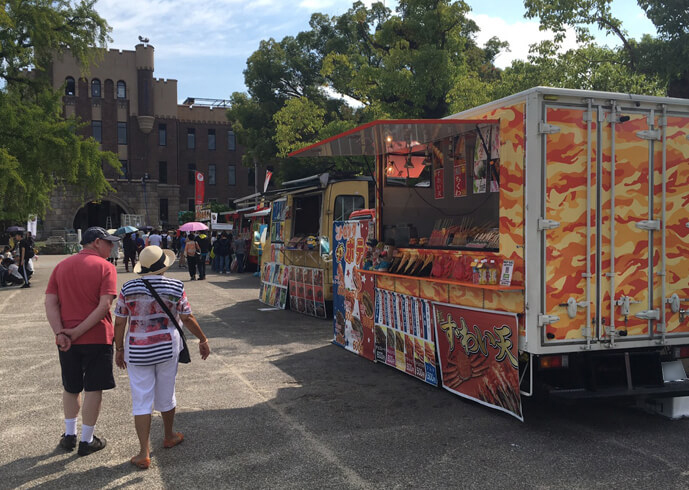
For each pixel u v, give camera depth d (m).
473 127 5.25
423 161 6.73
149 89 50.94
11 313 11.16
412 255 6.33
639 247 4.64
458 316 5.30
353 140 6.23
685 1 11.88
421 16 17.78
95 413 4.12
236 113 36.16
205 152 56.78
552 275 4.41
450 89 17.31
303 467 3.89
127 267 21.86
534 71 14.21
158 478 3.71
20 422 4.83
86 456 4.09
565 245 4.45
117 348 3.99
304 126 22.42
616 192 4.56
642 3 12.54
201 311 11.38
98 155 19.88
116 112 50.22
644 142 4.64
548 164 4.40
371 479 3.69
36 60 20.14
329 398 5.53
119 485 3.61
